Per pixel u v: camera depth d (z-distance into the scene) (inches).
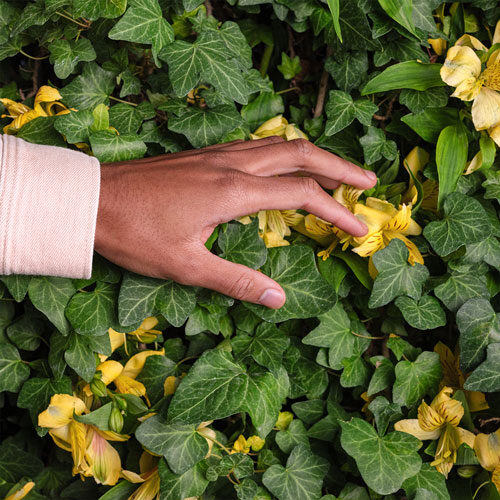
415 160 31.4
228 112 30.7
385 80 30.9
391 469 30.4
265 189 28.8
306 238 31.7
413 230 30.6
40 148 28.6
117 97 32.7
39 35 31.8
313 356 32.1
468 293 30.8
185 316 29.8
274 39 33.3
